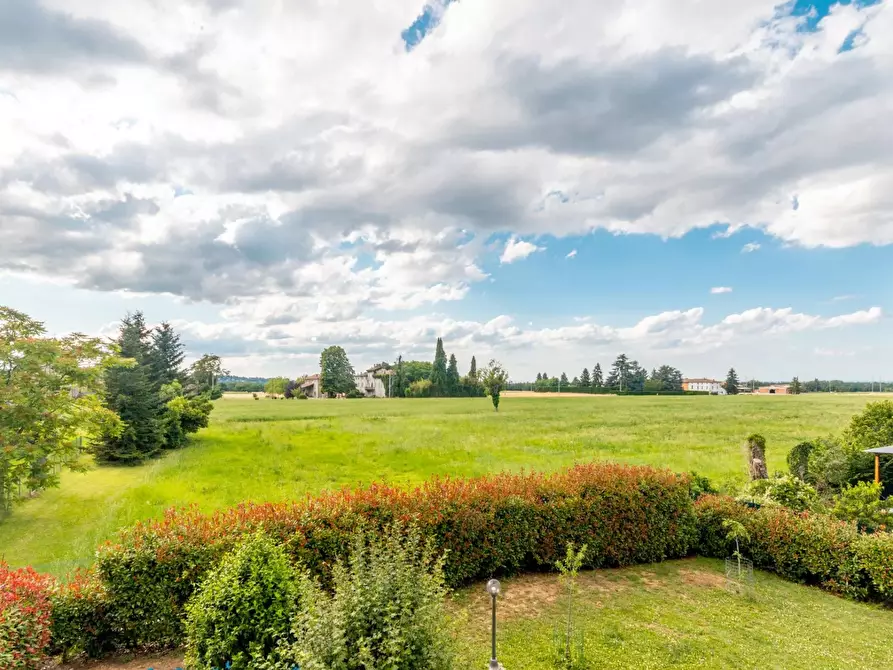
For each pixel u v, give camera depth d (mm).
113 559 7066
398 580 5238
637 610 8719
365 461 23688
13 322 15438
